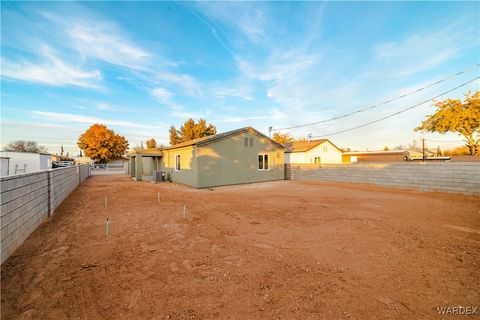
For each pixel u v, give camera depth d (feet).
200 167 47.93
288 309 8.59
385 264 12.24
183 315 8.32
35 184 18.79
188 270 11.78
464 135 67.72
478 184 33.14
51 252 14.16
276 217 22.30
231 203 29.66
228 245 15.19
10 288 10.16
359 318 8.06
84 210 25.79
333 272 11.43
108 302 9.18
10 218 13.74
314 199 31.78
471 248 14.15
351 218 21.47
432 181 37.99
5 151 61.21
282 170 64.80
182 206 27.94
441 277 10.84
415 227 18.51
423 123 73.20
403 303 8.91
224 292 9.77
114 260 13.02
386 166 44.62
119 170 113.91
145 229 18.76
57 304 9.07
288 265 12.23
